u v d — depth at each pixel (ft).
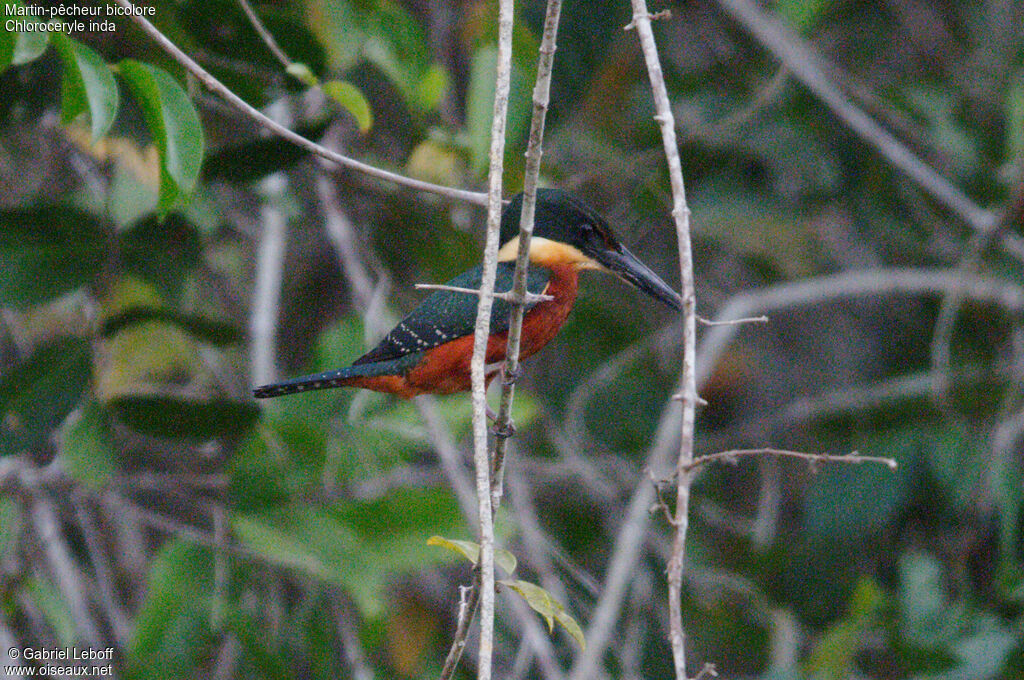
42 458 34.06
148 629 29.30
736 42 43.96
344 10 31.63
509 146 30.86
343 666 32.81
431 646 37.47
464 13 38.65
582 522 40.14
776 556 40.29
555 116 35.32
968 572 40.68
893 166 43.78
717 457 19.26
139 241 30.25
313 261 43.27
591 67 35.58
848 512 40.57
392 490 31.09
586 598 37.22
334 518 30.58
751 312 40.83
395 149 36.99
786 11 38.83
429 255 35.96
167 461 35.91
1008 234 42.34
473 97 30.83
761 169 45.19
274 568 32.09
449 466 32.30
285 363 42.75
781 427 42.78
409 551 30.45
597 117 41.50
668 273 46.21
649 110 43.09
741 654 38.34
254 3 29.66
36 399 29.04
